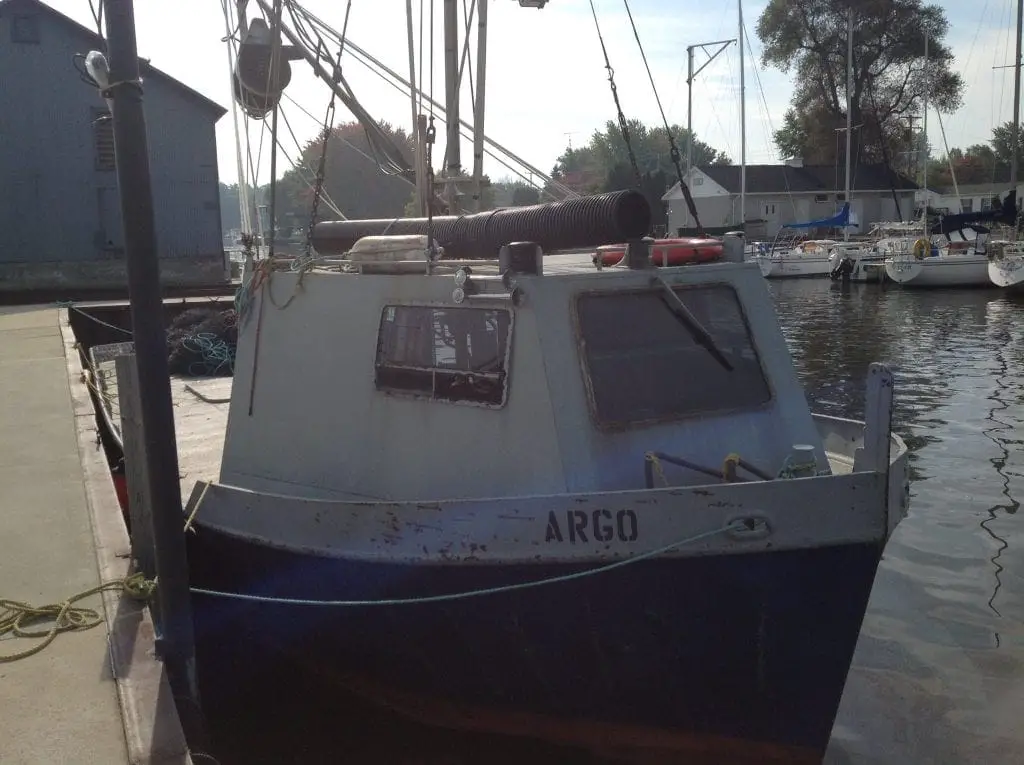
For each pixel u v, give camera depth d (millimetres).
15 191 21891
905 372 21094
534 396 5262
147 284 4500
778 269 49094
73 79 21922
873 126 69250
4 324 16234
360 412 6133
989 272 39469
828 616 5148
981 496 11445
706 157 82312
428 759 5965
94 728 4062
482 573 5281
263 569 6098
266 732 6344
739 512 4934
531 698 5641
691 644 5230
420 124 7641
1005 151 96500
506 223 6168
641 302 5562
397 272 6047
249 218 8008
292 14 8523
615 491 5031
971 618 8117
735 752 5547
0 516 6508
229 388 11203
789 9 68875
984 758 6121
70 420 9148
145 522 5590
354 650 5969
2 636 4832
